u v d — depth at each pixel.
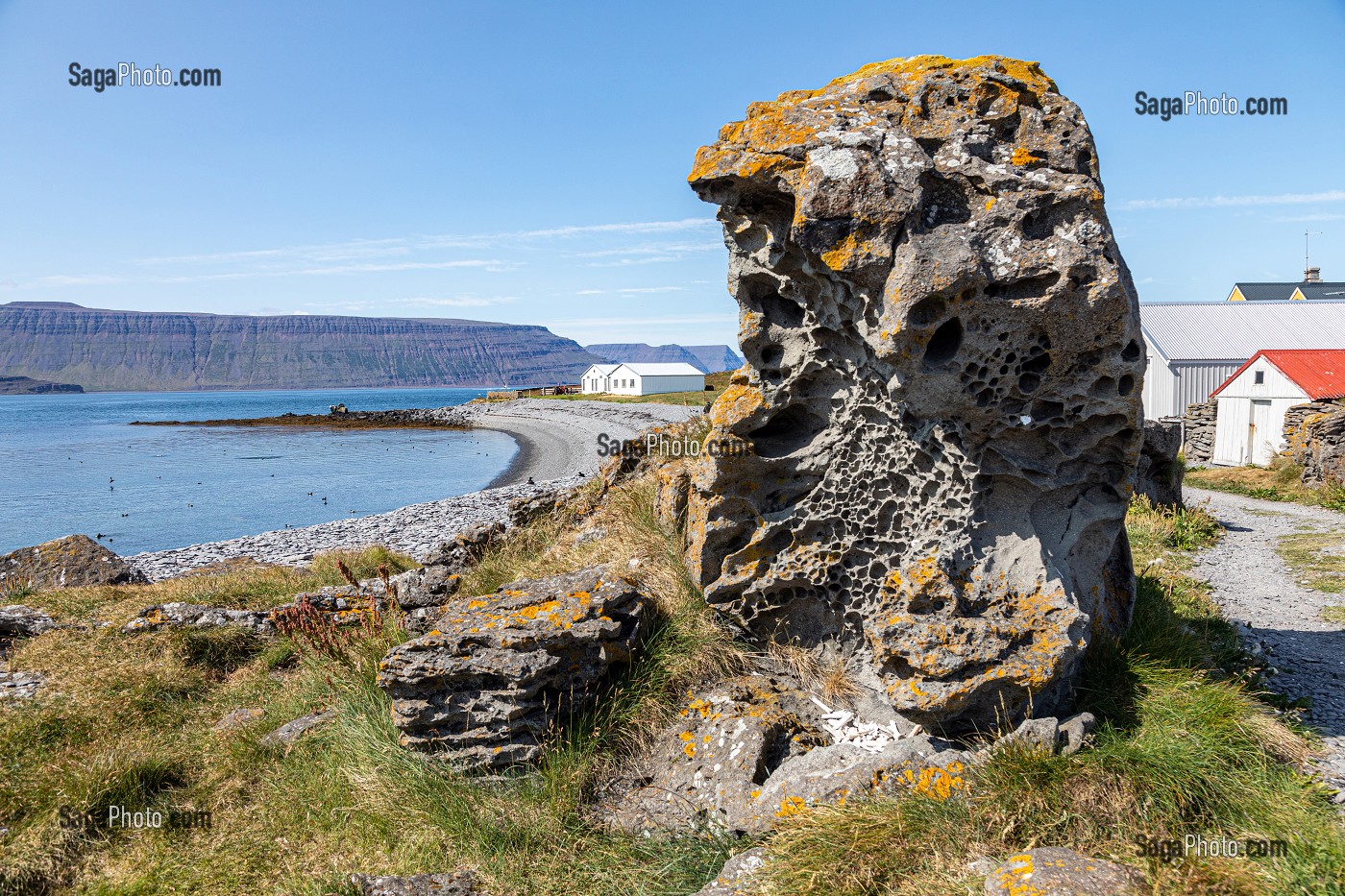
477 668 4.68
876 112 4.67
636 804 4.44
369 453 53.69
